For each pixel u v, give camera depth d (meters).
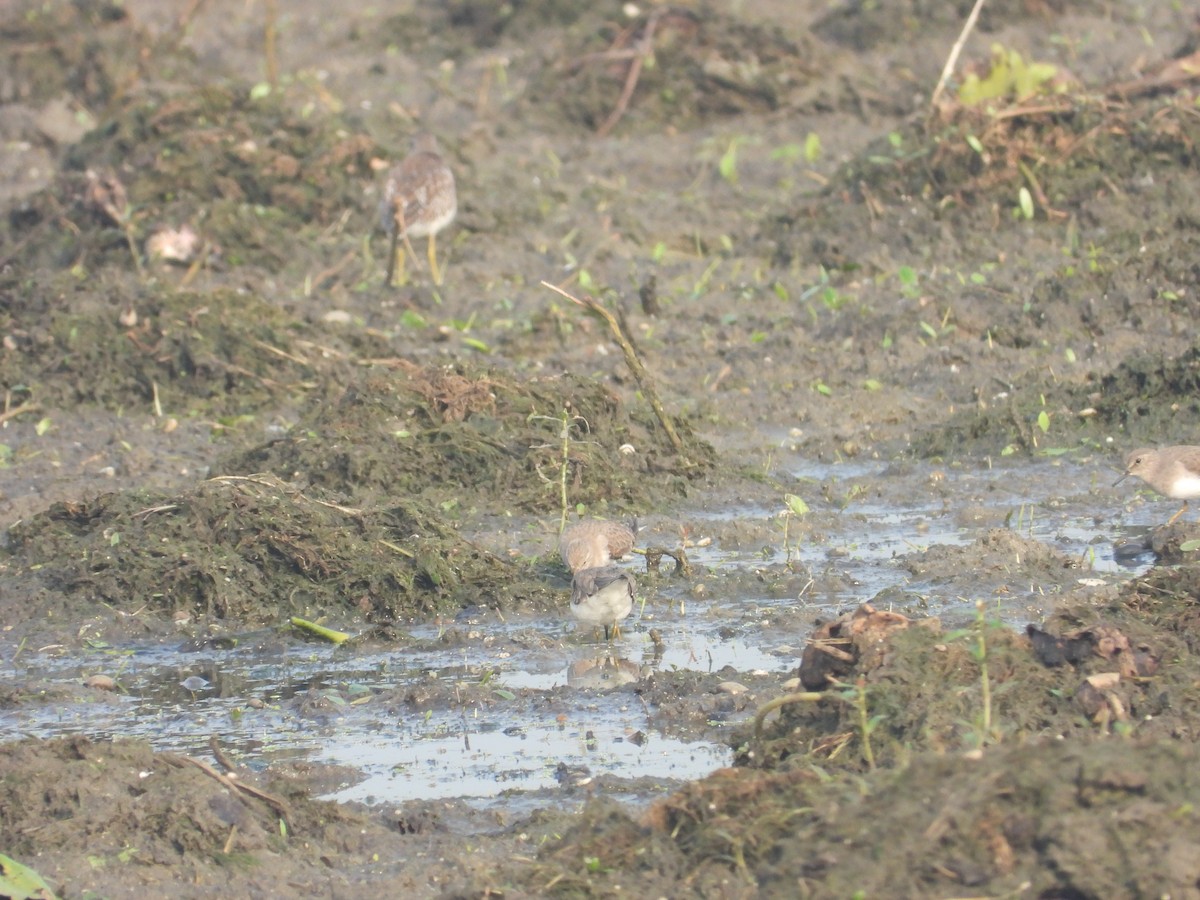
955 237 20.45
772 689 9.73
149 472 15.05
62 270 20.42
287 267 20.94
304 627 11.34
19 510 13.88
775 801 7.27
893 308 18.70
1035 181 20.72
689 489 14.31
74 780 8.08
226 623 11.70
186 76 29.62
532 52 29.98
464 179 23.83
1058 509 13.36
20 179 26.12
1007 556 11.92
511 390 15.08
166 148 22.47
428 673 10.54
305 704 10.01
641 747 9.12
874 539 12.90
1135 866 6.27
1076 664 8.49
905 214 20.84
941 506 13.68
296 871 7.68
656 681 9.98
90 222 21.23
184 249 20.67
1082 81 23.77
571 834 7.52
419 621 11.70
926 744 7.78
